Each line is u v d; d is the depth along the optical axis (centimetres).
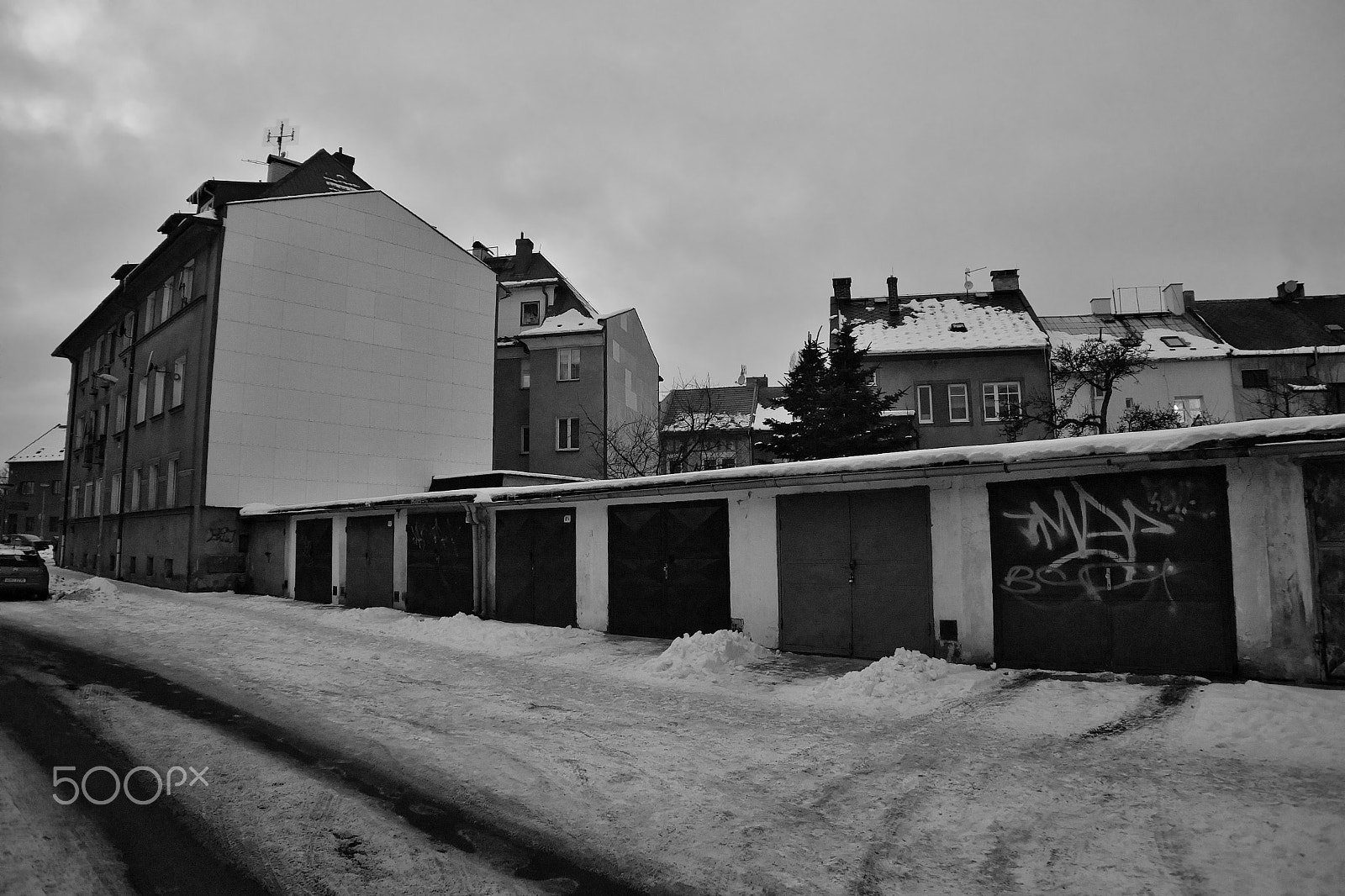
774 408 3725
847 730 707
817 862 445
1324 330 3862
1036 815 498
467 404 2972
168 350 2669
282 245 2538
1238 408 3581
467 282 3014
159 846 460
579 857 452
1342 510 767
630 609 1293
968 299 3784
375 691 891
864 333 3512
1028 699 768
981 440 3219
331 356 2622
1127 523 871
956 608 963
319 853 452
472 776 593
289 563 2116
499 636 1272
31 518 7025
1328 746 584
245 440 2402
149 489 2683
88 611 1712
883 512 1033
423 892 407
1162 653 842
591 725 742
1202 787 529
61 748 646
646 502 1287
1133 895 396
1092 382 3256
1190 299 4184
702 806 530
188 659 1095
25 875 416
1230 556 812
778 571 1120
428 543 1659
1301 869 409
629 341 4006
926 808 518
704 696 857
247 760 624
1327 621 762
